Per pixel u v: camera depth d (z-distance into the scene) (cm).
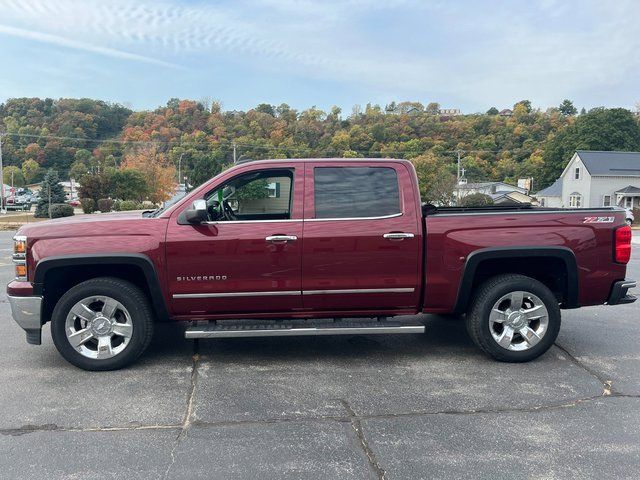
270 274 469
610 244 489
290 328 471
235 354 521
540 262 507
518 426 361
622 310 727
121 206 4231
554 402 402
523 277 486
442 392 422
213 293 467
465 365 488
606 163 5066
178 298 467
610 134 6391
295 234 466
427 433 351
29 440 341
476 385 437
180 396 413
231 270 465
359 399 408
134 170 4800
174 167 6134
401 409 389
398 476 298
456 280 480
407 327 474
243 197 514
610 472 303
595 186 4978
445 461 315
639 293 870
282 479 295
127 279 493
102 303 472
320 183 481
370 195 482
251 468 306
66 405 396
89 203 4181
